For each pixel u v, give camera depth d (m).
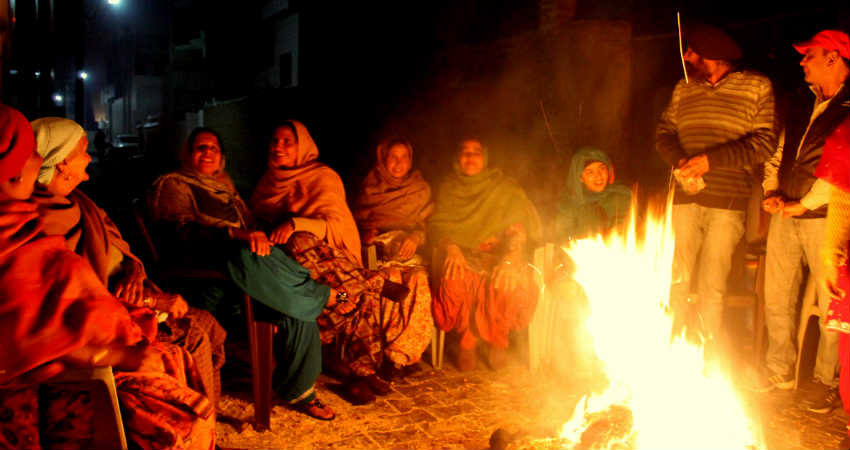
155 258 4.08
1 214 2.22
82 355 2.29
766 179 4.50
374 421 4.03
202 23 22.84
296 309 3.80
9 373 2.18
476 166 5.21
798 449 3.77
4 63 5.04
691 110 4.65
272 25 18.97
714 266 4.70
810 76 4.07
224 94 21.61
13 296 2.21
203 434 2.63
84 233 2.81
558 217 5.02
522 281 4.76
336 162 10.89
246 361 4.78
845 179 3.46
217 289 4.09
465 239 5.18
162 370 2.63
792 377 4.61
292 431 3.86
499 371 4.90
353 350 4.41
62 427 2.26
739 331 5.64
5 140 2.21
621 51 6.31
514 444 3.52
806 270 5.10
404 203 5.27
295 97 12.67
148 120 27.91
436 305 4.79
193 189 4.25
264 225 4.75
